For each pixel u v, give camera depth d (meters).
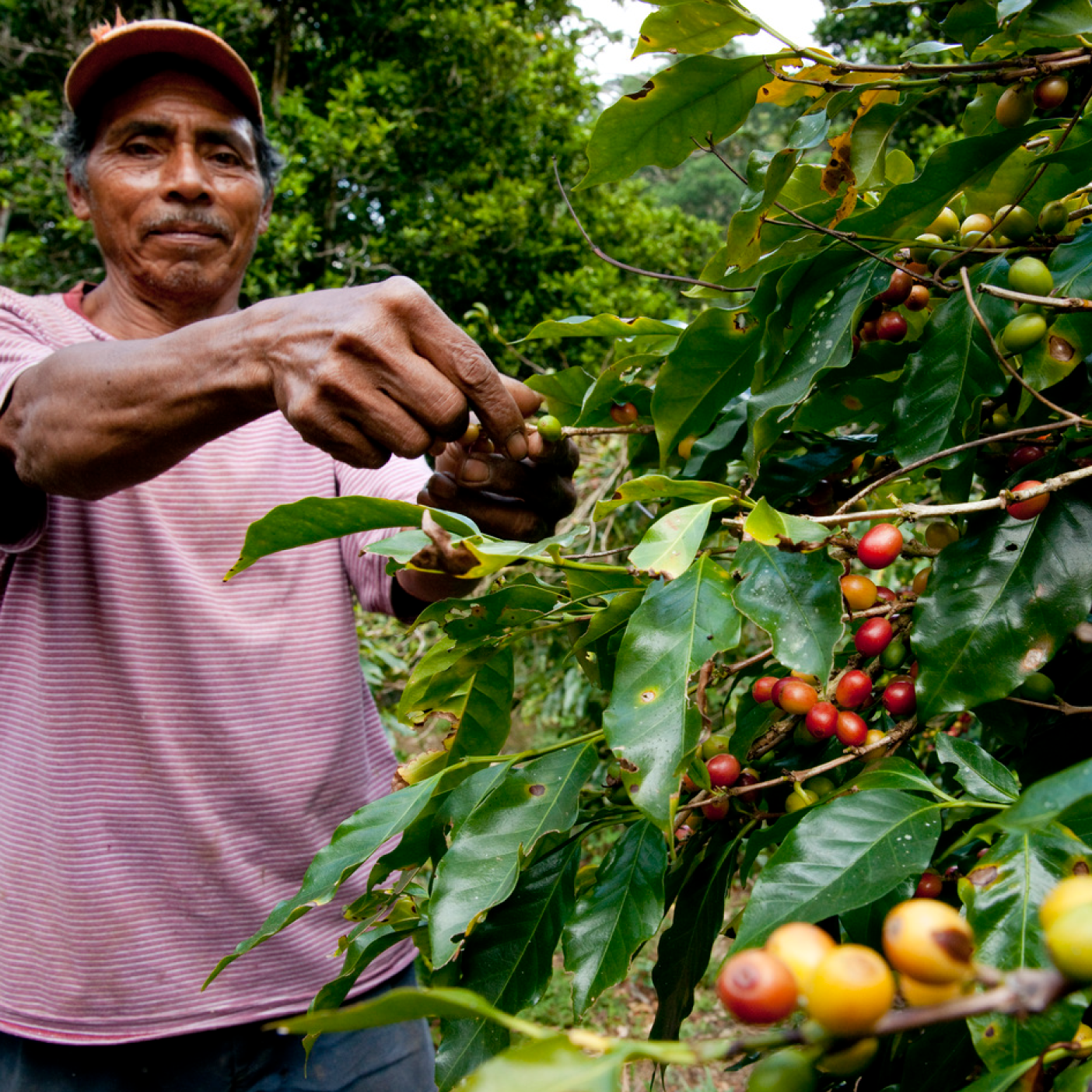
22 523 1.33
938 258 0.87
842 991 0.33
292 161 7.36
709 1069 3.16
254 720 1.50
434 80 8.76
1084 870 0.55
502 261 8.59
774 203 0.84
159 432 1.03
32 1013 1.40
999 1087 0.46
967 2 0.77
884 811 0.64
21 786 1.42
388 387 0.89
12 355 1.27
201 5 7.84
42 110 7.48
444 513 0.79
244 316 0.98
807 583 0.71
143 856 1.44
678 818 0.80
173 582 1.47
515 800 0.79
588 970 0.73
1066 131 0.74
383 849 1.56
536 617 0.86
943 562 0.75
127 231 1.63
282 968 1.50
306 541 0.84
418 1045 1.66
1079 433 0.75
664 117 0.83
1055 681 0.83
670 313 8.12
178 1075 1.46
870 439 1.03
